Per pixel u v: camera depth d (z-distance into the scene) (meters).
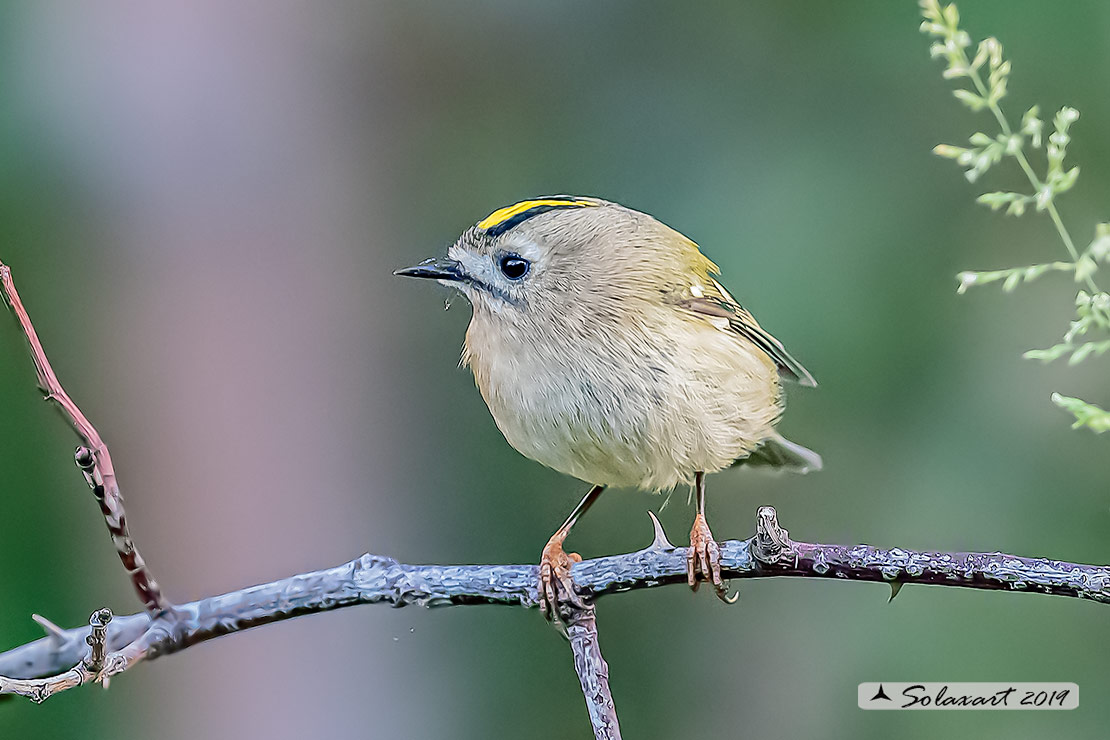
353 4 2.74
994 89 2.57
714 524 2.75
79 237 2.72
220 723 2.71
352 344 2.73
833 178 2.75
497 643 2.73
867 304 2.73
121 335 2.72
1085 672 2.71
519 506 2.74
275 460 2.72
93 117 2.72
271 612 2.60
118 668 2.58
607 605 2.76
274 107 2.73
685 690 2.75
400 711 2.72
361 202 2.74
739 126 2.76
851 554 2.60
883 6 2.75
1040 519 2.72
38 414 2.72
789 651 2.74
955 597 2.72
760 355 2.64
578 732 2.73
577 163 2.77
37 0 2.72
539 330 2.62
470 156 2.77
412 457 2.74
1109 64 2.73
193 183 2.72
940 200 2.74
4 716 2.71
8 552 2.72
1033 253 2.73
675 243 2.64
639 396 2.62
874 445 2.73
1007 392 2.73
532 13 2.78
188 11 2.72
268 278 2.73
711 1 2.77
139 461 2.71
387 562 2.61
